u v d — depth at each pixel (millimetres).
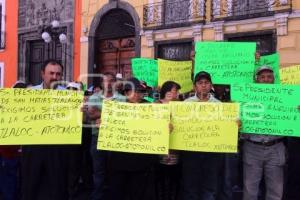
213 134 4961
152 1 15859
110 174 4988
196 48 6551
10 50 21594
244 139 5289
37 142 4535
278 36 12836
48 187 4602
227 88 6398
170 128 4898
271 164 5207
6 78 21844
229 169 5816
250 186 5289
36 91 4559
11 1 21500
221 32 14078
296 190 6105
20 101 4531
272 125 5082
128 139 4863
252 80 6312
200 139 4969
